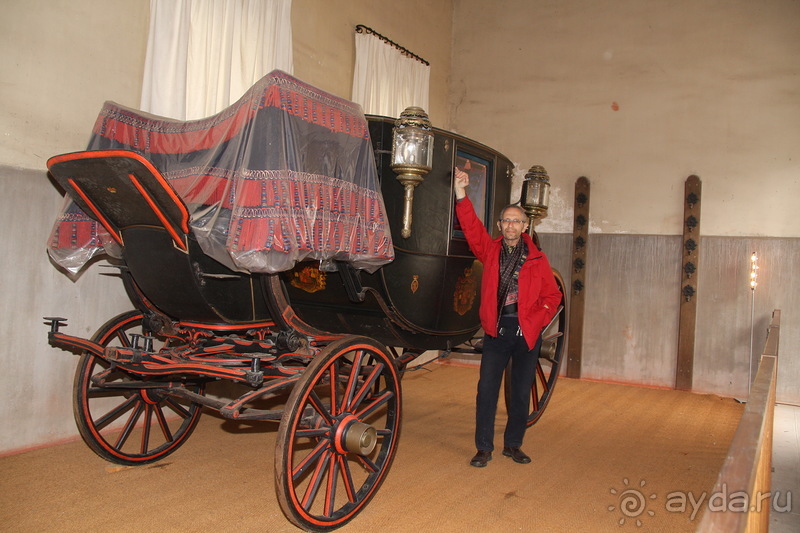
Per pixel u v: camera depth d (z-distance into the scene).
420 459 3.60
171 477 3.09
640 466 3.67
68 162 2.45
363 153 2.90
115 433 3.73
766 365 2.32
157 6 3.79
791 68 6.09
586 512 2.93
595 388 6.19
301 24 5.11
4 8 3.13
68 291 3.52
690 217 6.30
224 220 2.46
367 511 2.81
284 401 4.82
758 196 6.14
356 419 2.61
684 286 6.29
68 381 3.54
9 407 3.27
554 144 7.06
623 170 6.71
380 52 6.08
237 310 2.76
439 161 3.49
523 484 3.25
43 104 3.32
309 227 2.49
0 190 3.18
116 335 3.18
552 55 7.13
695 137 6.43
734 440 1.30
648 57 6.67
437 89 7.40
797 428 5.07
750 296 6.09
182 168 2.81
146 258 2.68
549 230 7.00
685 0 6.53
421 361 7.10
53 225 3.12
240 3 4.39
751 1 6.26
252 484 3.04
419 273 3.41
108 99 3.62
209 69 4.18
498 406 5.12
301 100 2.58
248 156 2.39
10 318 3.25
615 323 6.62
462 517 2.80
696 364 6.25
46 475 3.03
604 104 6.85
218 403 2.67
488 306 3.45
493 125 7.41
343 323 3.57
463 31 7.64
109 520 2.58
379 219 2.92
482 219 4.02
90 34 3.51
